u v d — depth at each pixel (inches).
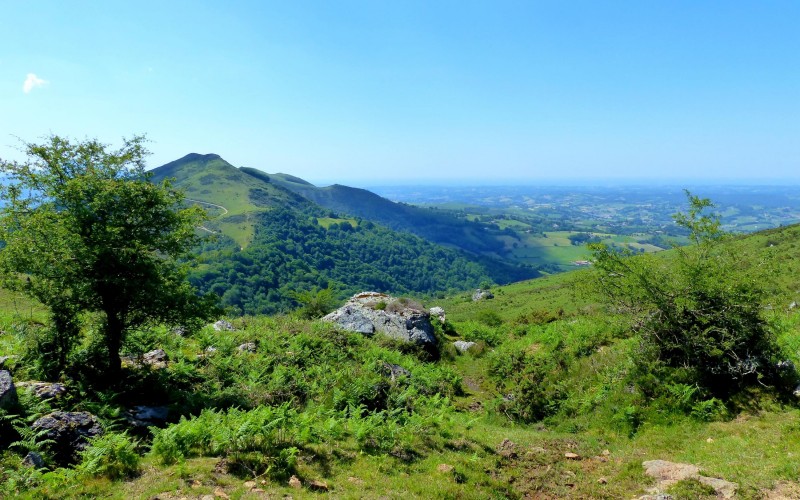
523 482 454.6
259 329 1015.0
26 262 508.7
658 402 646.5
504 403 793.6
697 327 689.0
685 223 764.6
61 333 551.2
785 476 391.5
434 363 1104.2
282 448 437.1
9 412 413.4
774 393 610.5
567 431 681.0
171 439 406.9
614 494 430.6
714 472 423.8
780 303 720.3
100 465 370.6
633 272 760.3
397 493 381.7
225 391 639.1
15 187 519.2
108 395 503.8
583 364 864.3
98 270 534.3
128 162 579.5
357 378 740.7
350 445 485.1
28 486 333.1
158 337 786.2
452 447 527.2
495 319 1977.1
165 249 582.6
